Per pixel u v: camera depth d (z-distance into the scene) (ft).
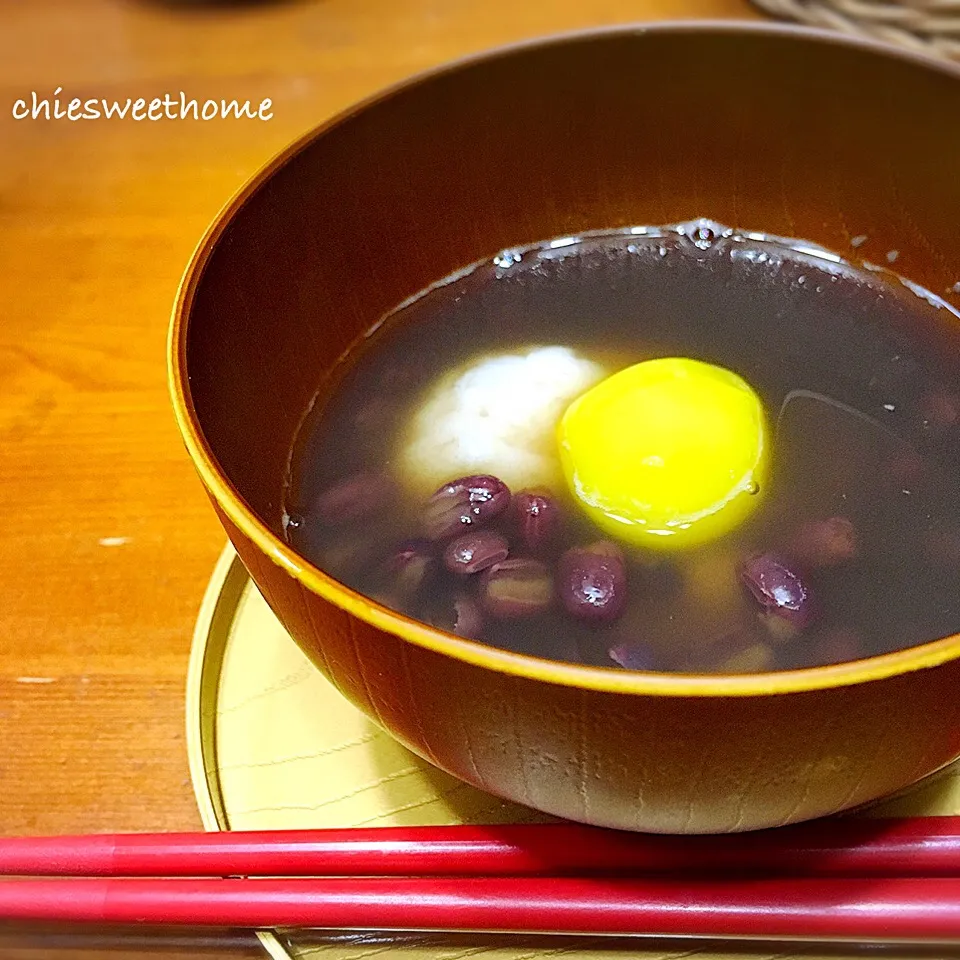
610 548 0.62
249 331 0.60
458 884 0.54
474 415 0.69
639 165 0.72
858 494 0.64
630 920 0.53
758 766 0.45
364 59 1.09
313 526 0.64
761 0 1.07
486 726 0.46
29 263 0.90
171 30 1.17
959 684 0.43
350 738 0.61
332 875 0.56
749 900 0.52
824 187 0.71
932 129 0.65
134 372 0.81
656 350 0.71
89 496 0.74
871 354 0.70
